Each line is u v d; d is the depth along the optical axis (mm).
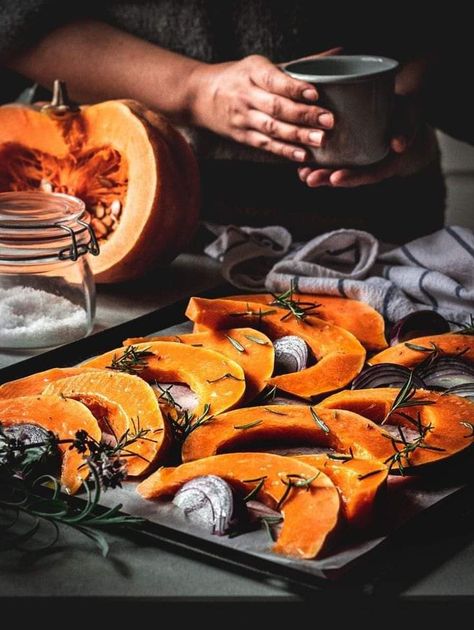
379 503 837
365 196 1365
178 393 996
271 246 1277
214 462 858
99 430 905
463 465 893
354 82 1125
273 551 799
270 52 1397
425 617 784
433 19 1412
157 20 1375
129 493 866
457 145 2035
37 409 924
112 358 1022
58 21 1361
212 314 1073
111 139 1218
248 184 1367
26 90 1557
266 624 784
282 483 834
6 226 1093
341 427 904
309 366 1059
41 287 1124
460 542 833
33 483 863
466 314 1144
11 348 1105
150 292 1232
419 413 939
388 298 1142
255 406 970
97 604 783
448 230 1232
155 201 1187
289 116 1168
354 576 788
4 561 817
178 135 1224
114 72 1346
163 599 783
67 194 1234
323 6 1381
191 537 818
